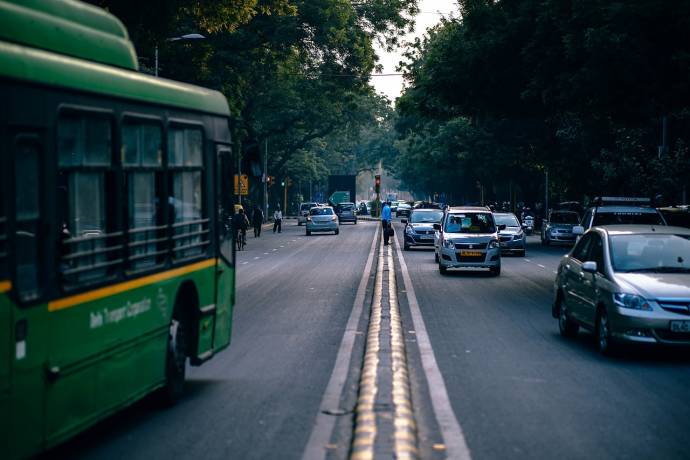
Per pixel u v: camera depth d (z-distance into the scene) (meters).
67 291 7.26
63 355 7.19
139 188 8.85
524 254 39.38
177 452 8.08
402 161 108.38
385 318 16.98
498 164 66.62
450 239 29.19
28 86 6.76
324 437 8.58
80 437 8.64
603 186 50.06
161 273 9.35
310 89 60.44
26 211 6.68
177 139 9.91
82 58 8.12
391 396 9.92
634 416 9.56
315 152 112.94
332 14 50.72
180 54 34.16
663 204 42.22
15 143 6.51
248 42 47.09
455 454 8.00
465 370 12.24
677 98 23.59
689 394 10.72
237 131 58.62
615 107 25.23
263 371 12.16
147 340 9.05
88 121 7.77
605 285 13.59
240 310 19.44
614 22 22.66
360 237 60.09
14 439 6.43
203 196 10.75
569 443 8.42
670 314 12.86
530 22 26.97
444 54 29.83
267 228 79.12
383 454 7.55
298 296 22.38
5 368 6.28
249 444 8.34
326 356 13.39
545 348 14.22
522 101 29.59
